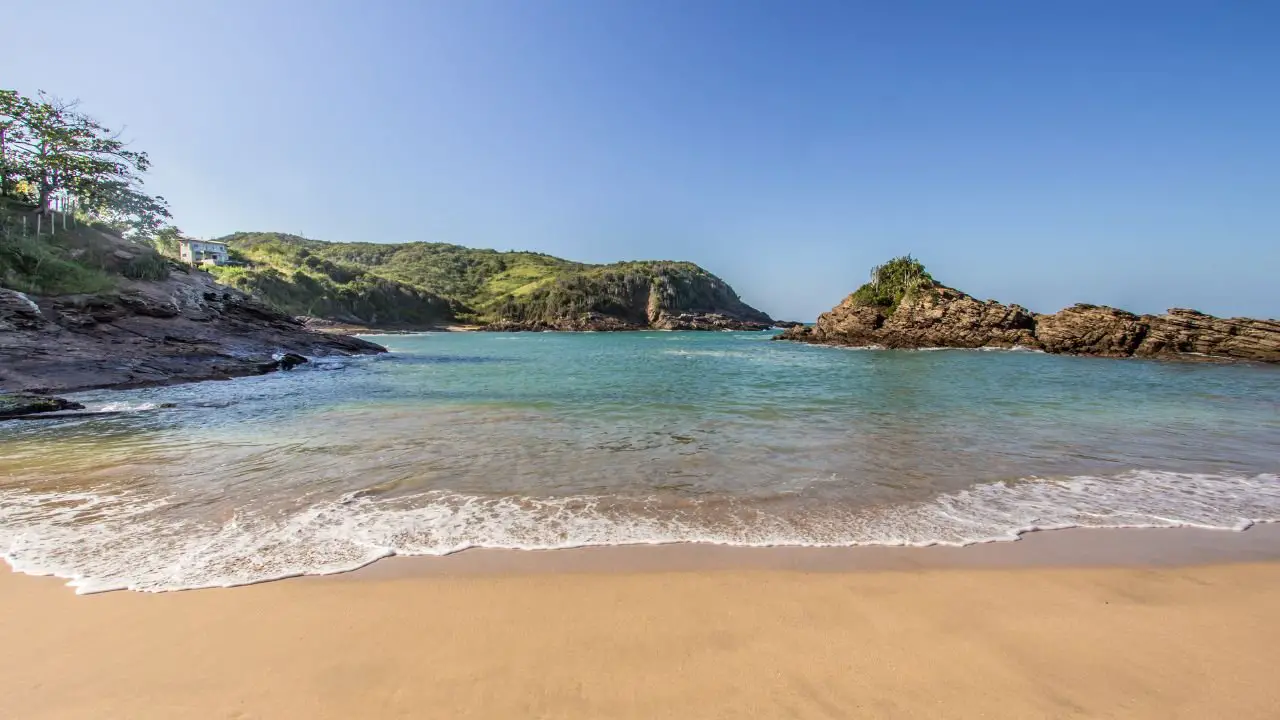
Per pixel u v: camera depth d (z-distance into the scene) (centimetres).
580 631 371
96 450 915
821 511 633
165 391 1759
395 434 1068
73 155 3306
